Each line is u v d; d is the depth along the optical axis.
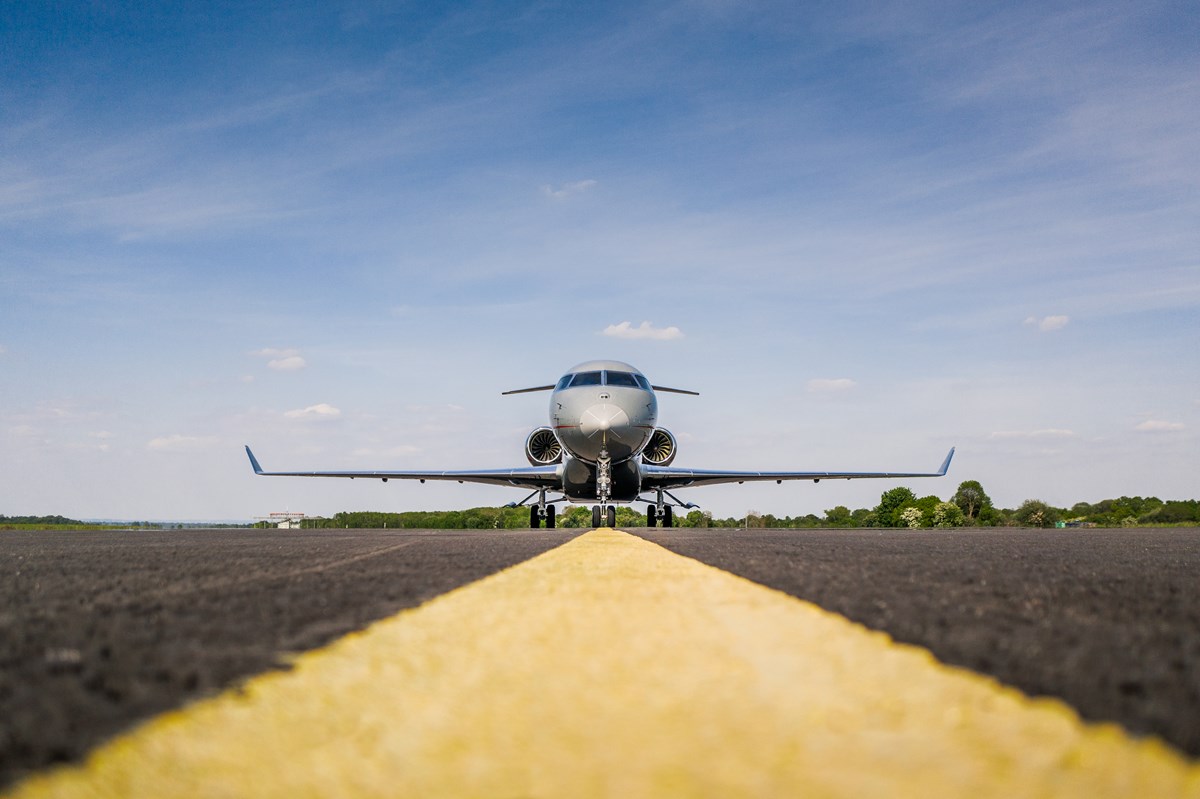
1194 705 2.76
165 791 2.14
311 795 2.13
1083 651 3.61
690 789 2.11
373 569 7.89
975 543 15.10
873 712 2.78
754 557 9.84
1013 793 2.08
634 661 3.64
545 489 37.25
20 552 12.16
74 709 2.74
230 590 6.04
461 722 2.73
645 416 29.03
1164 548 13.89
